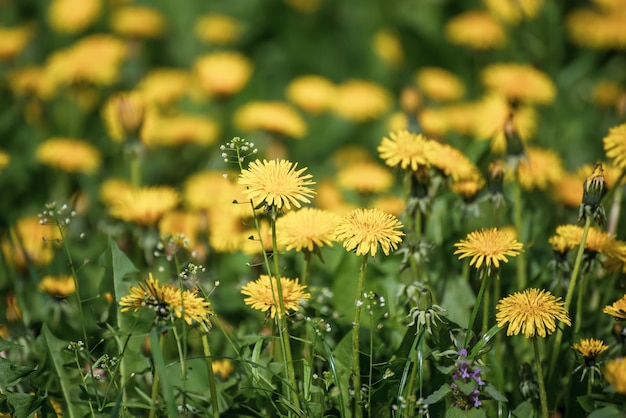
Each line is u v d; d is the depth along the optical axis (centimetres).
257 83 637
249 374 272
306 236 270
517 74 509
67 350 281
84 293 355
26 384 280
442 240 332
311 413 245
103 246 389
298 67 718
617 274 307
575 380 274
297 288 260
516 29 646
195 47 718
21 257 350
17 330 297
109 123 460
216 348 320
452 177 319
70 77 540
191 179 509
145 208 350
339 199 453
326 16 738
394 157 287
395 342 299
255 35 732
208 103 621
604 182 261
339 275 310
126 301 245
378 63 694
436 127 473
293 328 286
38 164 518
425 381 281
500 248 250
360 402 255
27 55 691
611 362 238
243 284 338
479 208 328
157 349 224
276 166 243
